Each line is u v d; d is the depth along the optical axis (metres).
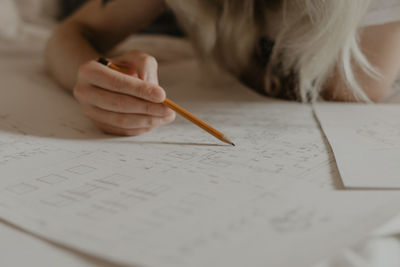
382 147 0.58
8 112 0.71
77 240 0.45
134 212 0.48
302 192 0.50
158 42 1.21
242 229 0.46
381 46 0.73
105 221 0.47
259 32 0.83
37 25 1.45
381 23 0.72
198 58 0.89
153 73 0.64
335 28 0.70
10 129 0.65
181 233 0.46
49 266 0.44
